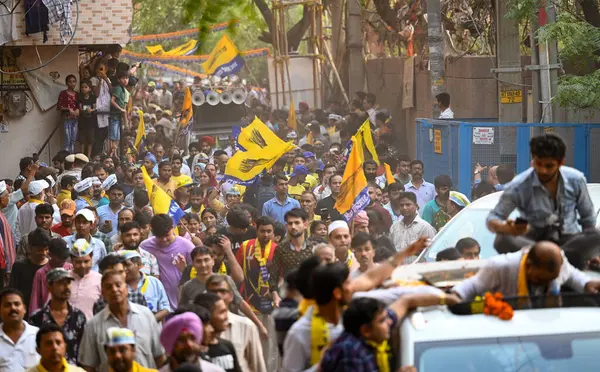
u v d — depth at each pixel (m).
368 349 12.63
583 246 14.90
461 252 21.38
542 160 14.56
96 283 22.25
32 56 52.88
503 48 38.84
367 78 68.31
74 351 19.89
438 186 31.70
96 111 53.06
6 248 30.59
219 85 78.25
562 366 12.62
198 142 56.12
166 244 25.42
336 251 22.58
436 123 38.41
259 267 24.41
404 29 58.31
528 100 45.50
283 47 75.94
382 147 44.69
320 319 14.27
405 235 29.36
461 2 50.78
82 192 34.75
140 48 106.12
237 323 19.44
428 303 13.31
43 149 53.47
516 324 12.98
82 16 50.56
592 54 35.47
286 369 14.39
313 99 82.56
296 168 37.81
